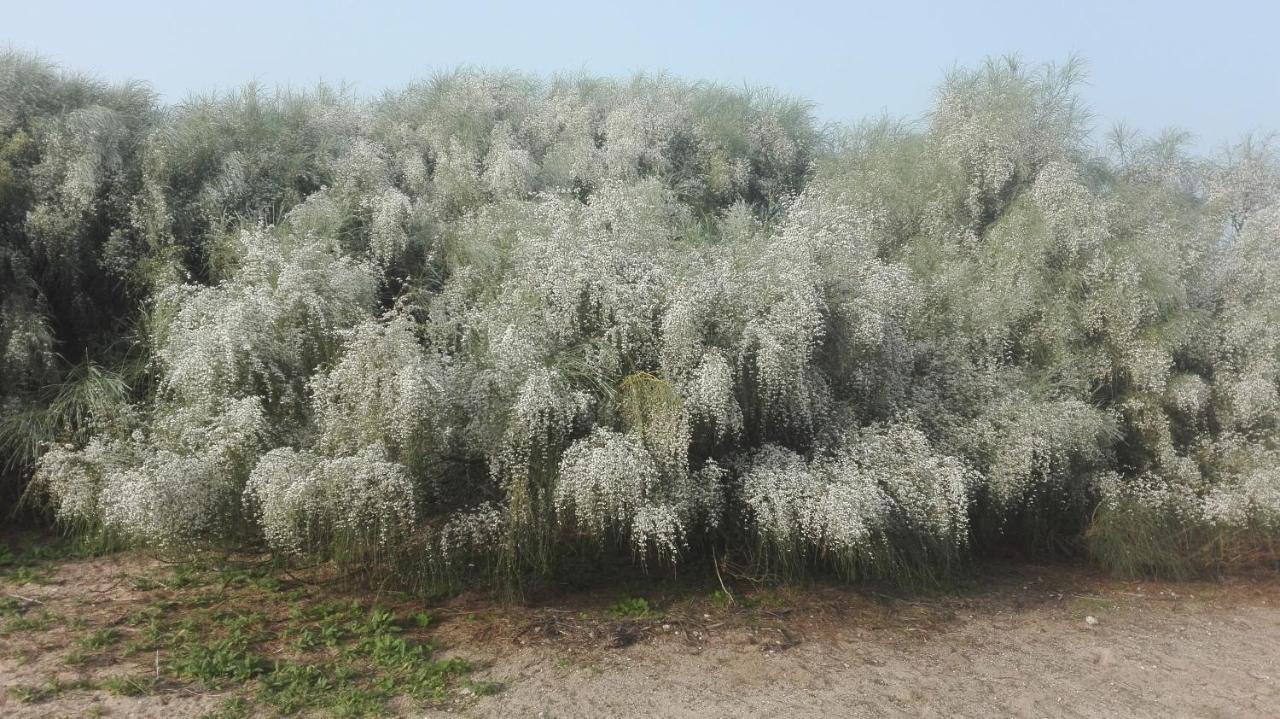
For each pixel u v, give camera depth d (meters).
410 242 8.20
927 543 6.74
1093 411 7.52
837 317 6.70
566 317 6.09
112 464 6.02
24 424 6.57
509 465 5.62
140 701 4.41
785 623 5.98
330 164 9.04
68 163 7.36
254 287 6.36
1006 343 8.15
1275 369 8.20
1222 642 6.14
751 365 6.10
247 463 5.65
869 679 5.18
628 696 4.76
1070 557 8.04
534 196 9.06
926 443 6.68
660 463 5.70
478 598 6.07
